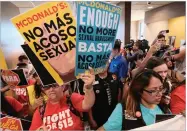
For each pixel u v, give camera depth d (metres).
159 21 7.42
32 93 1.49
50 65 0.97
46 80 0.98
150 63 1.51
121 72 2.30
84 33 0.95
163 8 7.16
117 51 2.37
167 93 1.44
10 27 5.53
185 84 1.48
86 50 0.98
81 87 1.71
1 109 1.46
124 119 1.14
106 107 1.75
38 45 0.95
